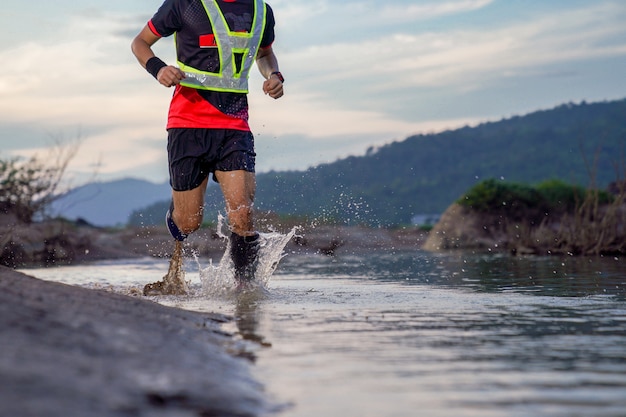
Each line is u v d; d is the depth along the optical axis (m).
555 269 6.39
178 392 1.67
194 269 7.38
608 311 3.39
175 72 4.60
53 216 10.43
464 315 3.26
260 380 1.95
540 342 2.54
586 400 1.76
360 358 2.25
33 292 2.59
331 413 1.65
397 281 5.30
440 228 11.98
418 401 1.75
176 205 4.93
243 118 4.89
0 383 1.48
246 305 3.74
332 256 9.52
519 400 1.76
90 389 1.54
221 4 4.83
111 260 9.41
